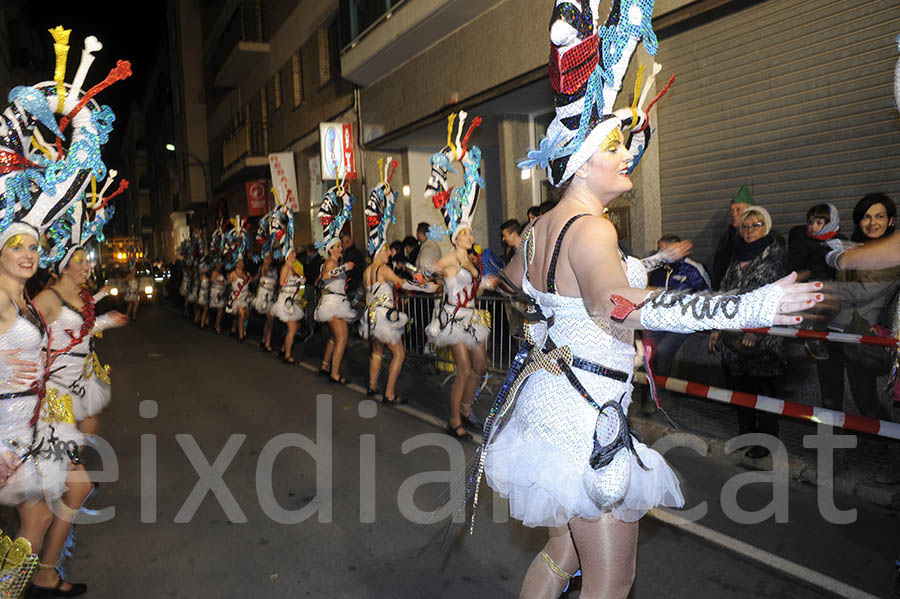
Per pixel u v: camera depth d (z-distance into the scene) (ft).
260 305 40.78
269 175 77.92
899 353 11.58
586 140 7.25
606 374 7.23
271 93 73.72
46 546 11.77
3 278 10.97
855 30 19.20
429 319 30.78
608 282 6.36
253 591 11.84
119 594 11.90
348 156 51.44
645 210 26.16
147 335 52.95
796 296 5.36
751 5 21.91
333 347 30.89
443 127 41.24
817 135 20.45
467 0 32.81
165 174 166.50
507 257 25.00
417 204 48.73
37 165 10.84
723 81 23.17
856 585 11.10
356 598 11.48
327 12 54.34
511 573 12.12
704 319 5.67
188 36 121.80
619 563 7.28
